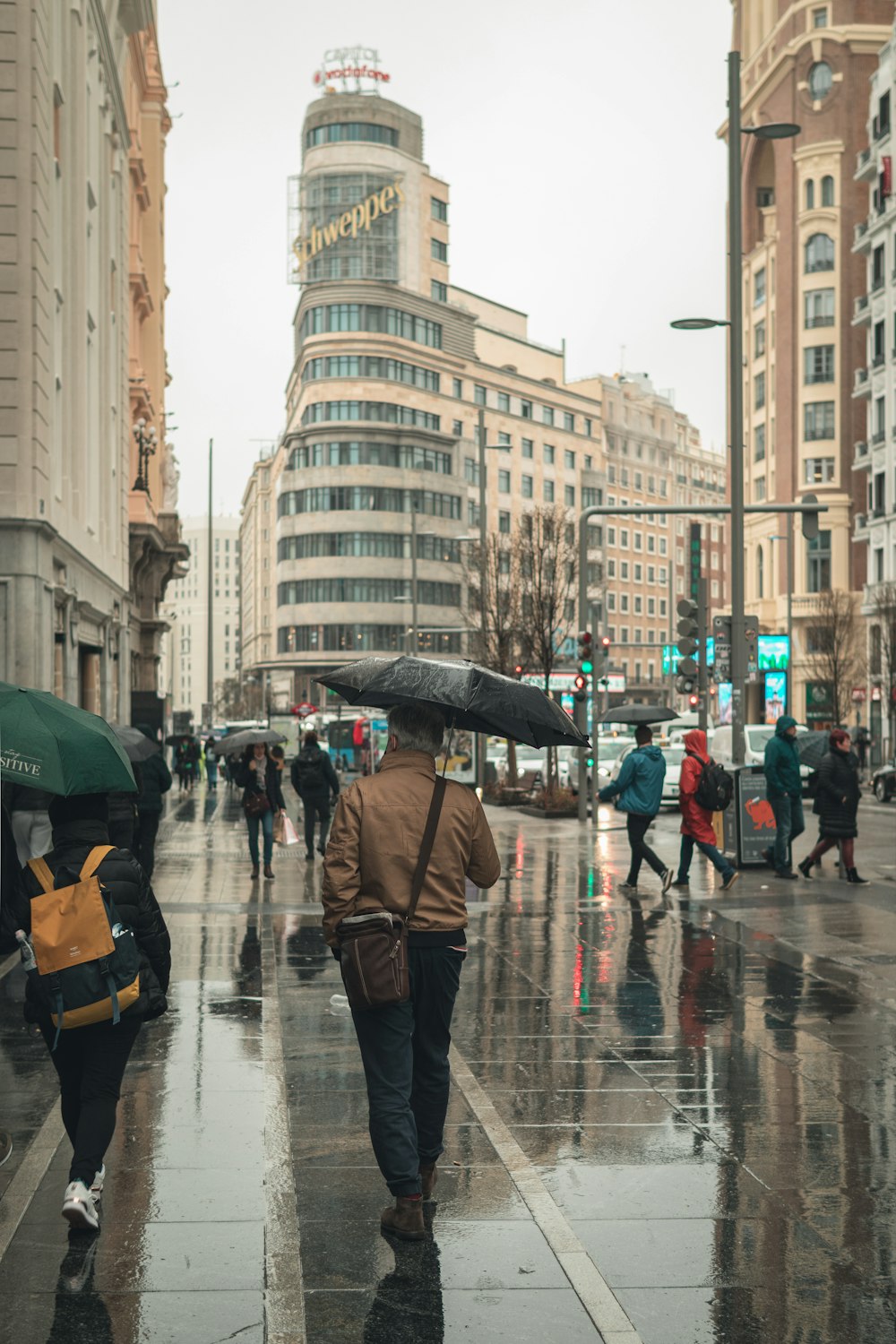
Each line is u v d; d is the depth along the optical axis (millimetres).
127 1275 4352
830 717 67875
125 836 11922
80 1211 4594
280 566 96125
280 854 20781
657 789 15508
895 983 9758
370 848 4934
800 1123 6176
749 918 13062
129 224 41469
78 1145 4777
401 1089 4789
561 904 14227
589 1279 4324
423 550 94438
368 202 94125
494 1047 7770
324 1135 5957
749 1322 4023
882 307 60125
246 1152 5691
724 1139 5918
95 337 29062
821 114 70375
